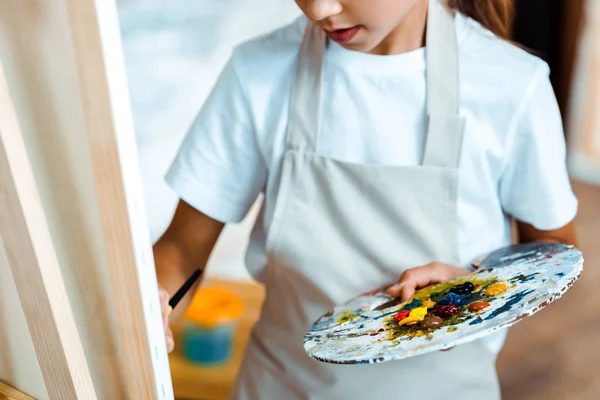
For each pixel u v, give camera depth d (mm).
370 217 950
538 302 733
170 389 672
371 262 960
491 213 975
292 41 972
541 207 961
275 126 959
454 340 711
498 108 920
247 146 984
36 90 574
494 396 1031
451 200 932
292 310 1013
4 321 693
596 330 2008
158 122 2539
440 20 918
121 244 599
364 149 949
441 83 913
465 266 972
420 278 896
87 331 659
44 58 561
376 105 934
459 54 921
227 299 1800
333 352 749
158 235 2057
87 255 625
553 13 2426
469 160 933
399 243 950
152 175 2295
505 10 979
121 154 566
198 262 1029
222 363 1755
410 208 935
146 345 637
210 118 985
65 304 624
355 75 930
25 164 579
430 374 985
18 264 608
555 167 949
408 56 915
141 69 2801
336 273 967
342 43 818
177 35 2998
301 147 951
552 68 2545
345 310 871
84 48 539
